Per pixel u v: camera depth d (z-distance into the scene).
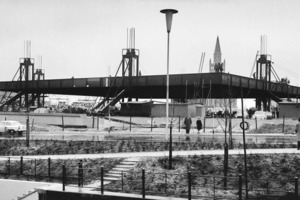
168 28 30.00
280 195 19.28
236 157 24.14
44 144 32.25
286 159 23.77
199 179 21.92
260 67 86.00
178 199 18.59
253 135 42.28
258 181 21.42
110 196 19.25
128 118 63.75
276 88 74.81
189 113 62.56
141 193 20.03
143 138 36.84
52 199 20.45
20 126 43.66
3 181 24.02
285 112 60.56
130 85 71.19
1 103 85.62
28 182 23.50
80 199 19.84
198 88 69.31
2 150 31.98
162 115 65.94
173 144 29.92
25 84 81.56
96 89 80.56
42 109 78.25
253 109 72.31
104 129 52.84
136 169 23.41
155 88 74.56
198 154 25.14
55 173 24.88
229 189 20.69
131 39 82.44
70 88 78.69
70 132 47.69
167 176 22.22
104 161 25.08
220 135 41.28
